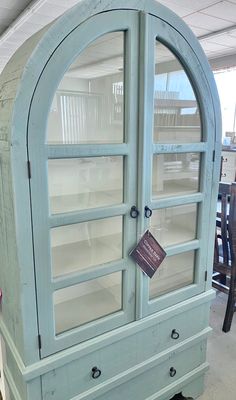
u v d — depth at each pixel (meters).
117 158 1.23
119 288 1.34
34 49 0.91
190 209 1.54
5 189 1.05
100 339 1.25
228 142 4.69
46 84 0.95
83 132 1.14
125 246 1.26
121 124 1.19
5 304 1.32
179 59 1.25
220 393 1.72
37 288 1.07
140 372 1.42
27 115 0.93
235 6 3.28
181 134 1.38
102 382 1.31
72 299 1.30
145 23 1.10
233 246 2.12
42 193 1.01
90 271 1.18
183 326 1.56
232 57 5.23
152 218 1.44
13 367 1.28
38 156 0.98
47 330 1.12
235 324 2.33
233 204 2.07
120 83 1.16
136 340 1.38
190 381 1.65
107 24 1.03
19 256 1.01
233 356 2.00
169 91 1.28
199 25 3.89
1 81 1.12
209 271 1.62
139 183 1.23
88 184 1.21
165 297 1.45
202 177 1.46
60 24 0.93
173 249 1.42
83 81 1.09
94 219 1.15
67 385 1.21
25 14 3.29
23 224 0.99
